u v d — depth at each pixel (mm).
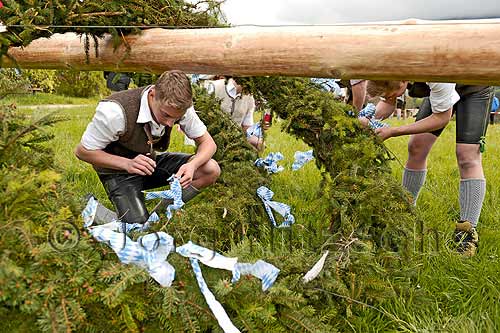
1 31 2264
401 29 1688
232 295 1708
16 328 1378
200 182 2777
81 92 19266
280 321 1739
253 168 2979
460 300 2217
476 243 2822
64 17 2348
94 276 1484
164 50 2221
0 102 1769
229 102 3854
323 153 2463
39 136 1823
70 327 1331
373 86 2713
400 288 2146
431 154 5789
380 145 2469
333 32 1812
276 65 1941
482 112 2881
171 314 1561
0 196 1404
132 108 2430
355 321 1987
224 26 2586
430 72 1650
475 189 2904
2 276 1267
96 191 3582
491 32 1529
